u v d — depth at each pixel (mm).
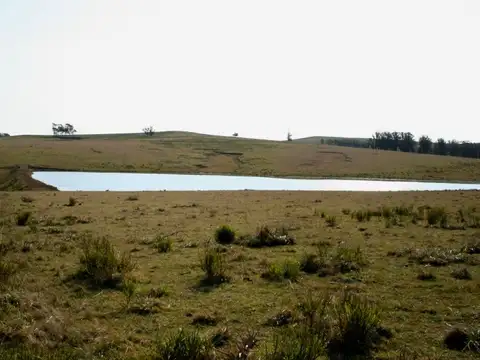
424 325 7516
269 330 7254
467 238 16125
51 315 7312
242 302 8820
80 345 6516
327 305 7992
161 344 6105
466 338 6691
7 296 8078
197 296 9258
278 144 145875
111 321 7711
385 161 104938
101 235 16969
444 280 10414
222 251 14219
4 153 93688
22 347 6070
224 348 6379
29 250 13812
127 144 128500
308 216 23266
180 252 13883
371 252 13812
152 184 63906
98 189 55469
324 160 106938
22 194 36125
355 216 22406
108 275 10305
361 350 6461
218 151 120688
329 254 12828
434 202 30953
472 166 97250
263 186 64062
